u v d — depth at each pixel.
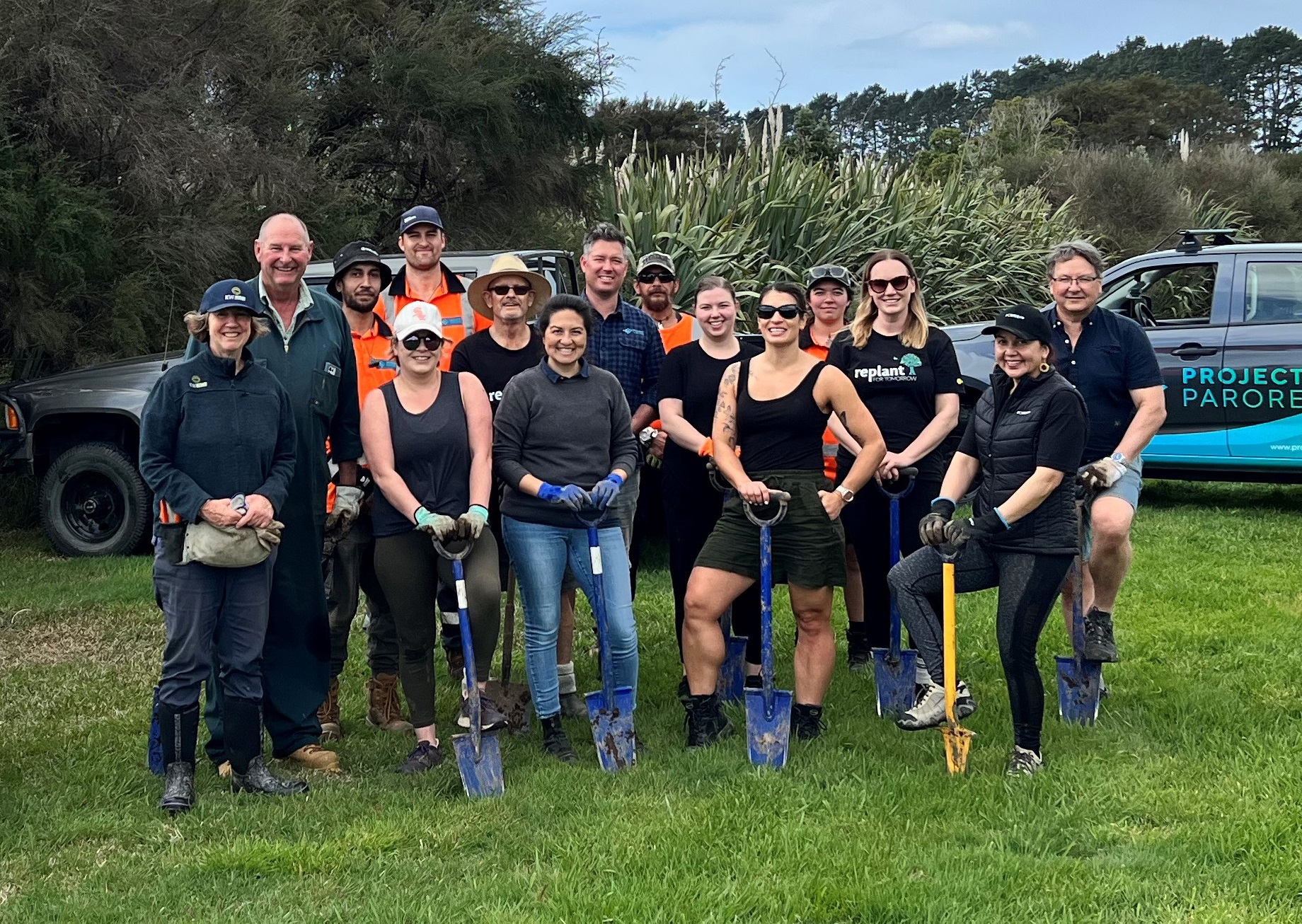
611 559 4.67
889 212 12.54
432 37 14.25
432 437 4.48
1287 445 8.70
